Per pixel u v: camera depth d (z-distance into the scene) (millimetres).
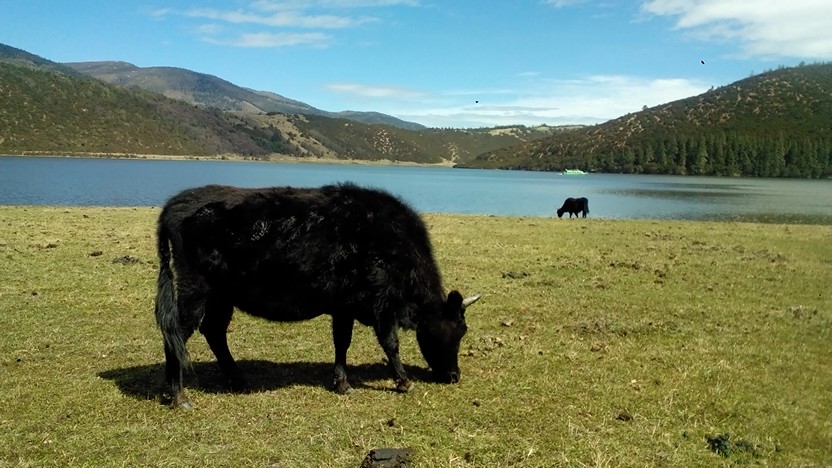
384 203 3859
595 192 35625
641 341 4781
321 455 3076
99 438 3176
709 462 3109
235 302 3719
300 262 3625
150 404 3547
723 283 6660
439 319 3885
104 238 8625
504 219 13508
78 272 6340
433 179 54938
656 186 44344
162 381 3861
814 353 4633
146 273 6441
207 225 3533
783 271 7398
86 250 7555
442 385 3908
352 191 3850
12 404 3490
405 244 3783
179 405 3498
